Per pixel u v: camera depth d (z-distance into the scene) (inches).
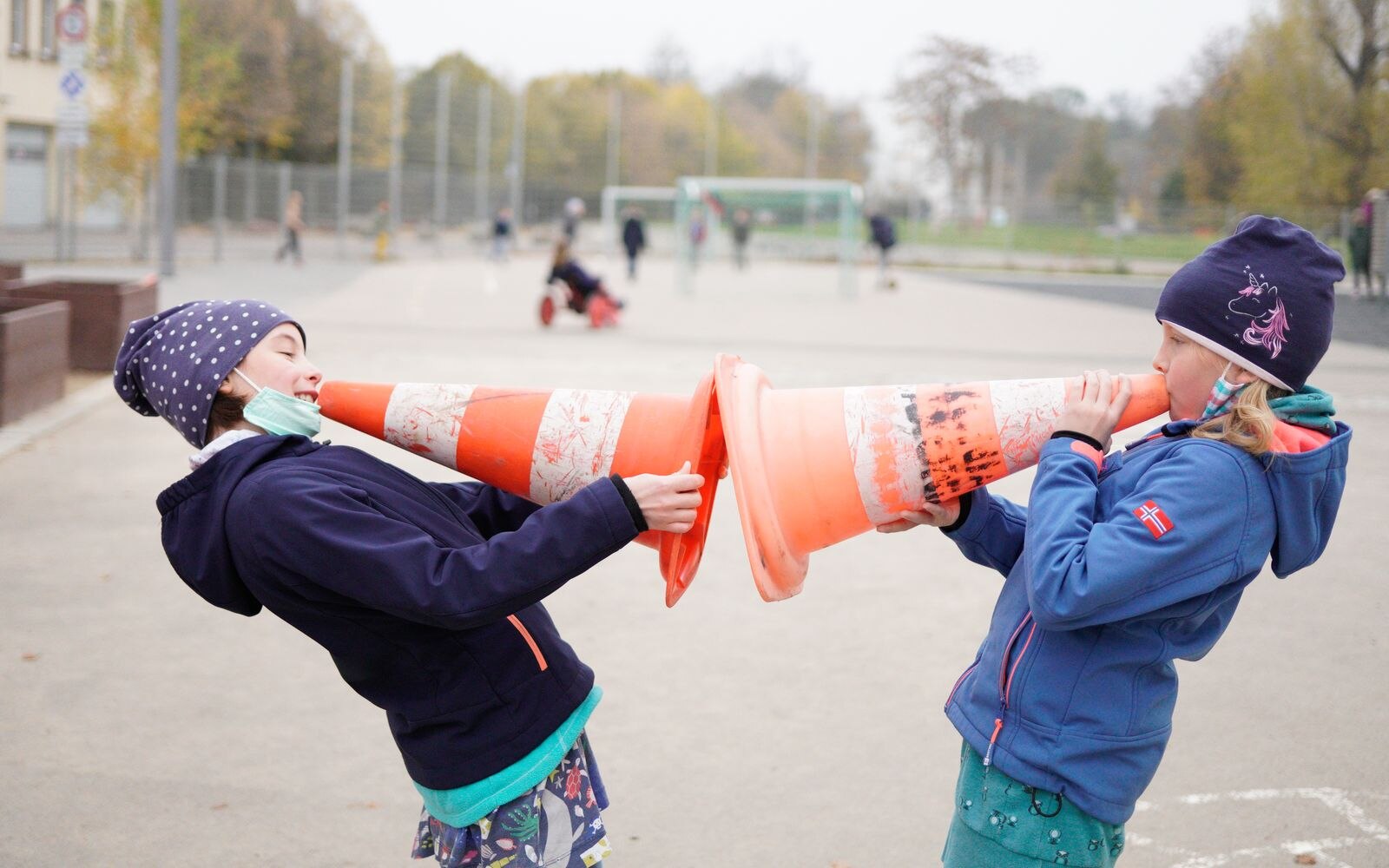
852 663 184.9
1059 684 81.8
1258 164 1476.4
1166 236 1829.5
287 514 77.3
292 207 1268.5
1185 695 171.6
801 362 532.7
